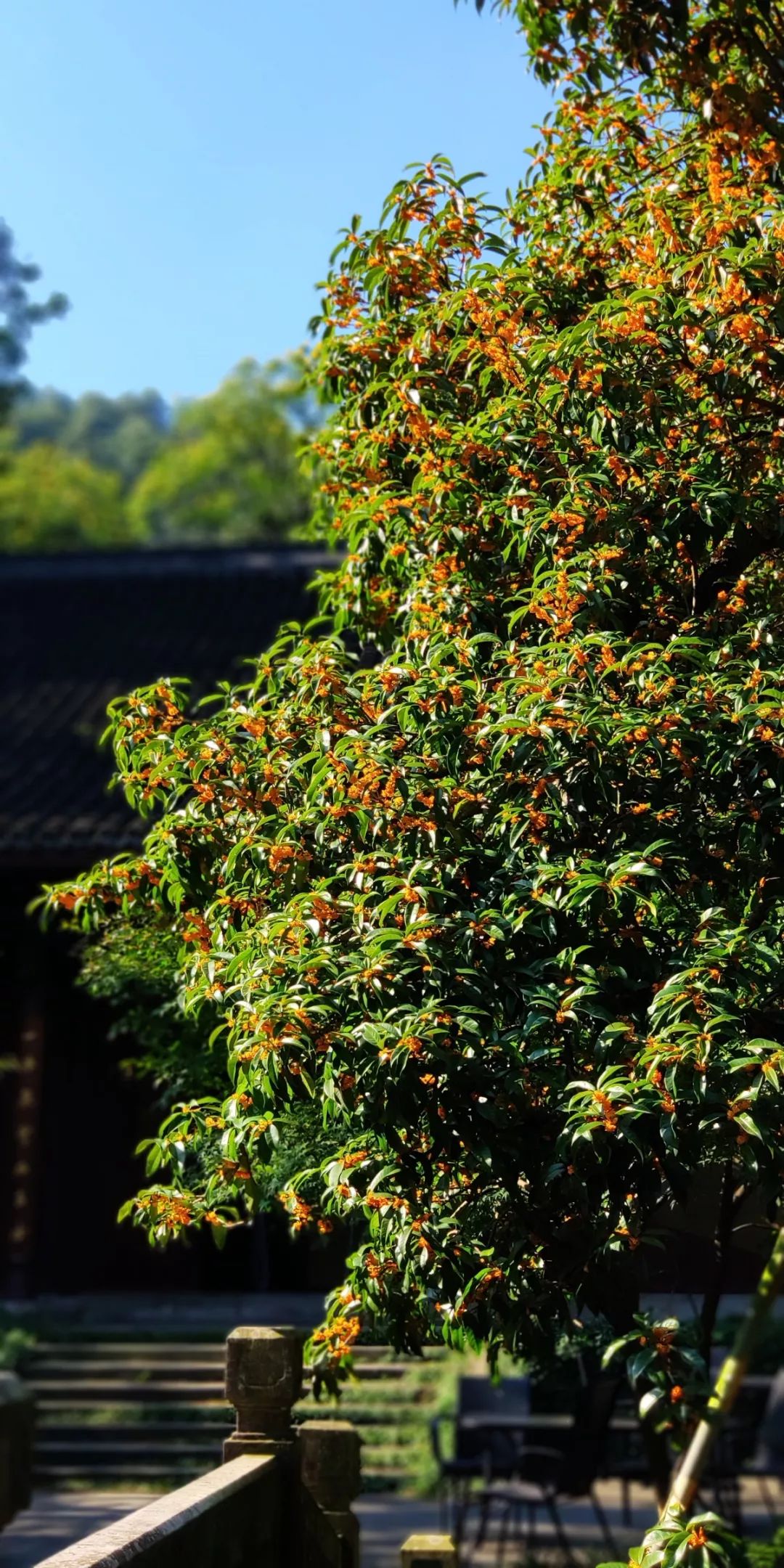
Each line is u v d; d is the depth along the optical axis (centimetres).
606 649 344
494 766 332
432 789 338
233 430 3275
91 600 1576
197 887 392
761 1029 330
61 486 3569
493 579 412
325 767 350
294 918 335
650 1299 554
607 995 330
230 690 417
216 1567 379
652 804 345
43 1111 1281
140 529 3506
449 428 421
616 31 445
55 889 421
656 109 489
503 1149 326
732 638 361
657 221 424
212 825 384
